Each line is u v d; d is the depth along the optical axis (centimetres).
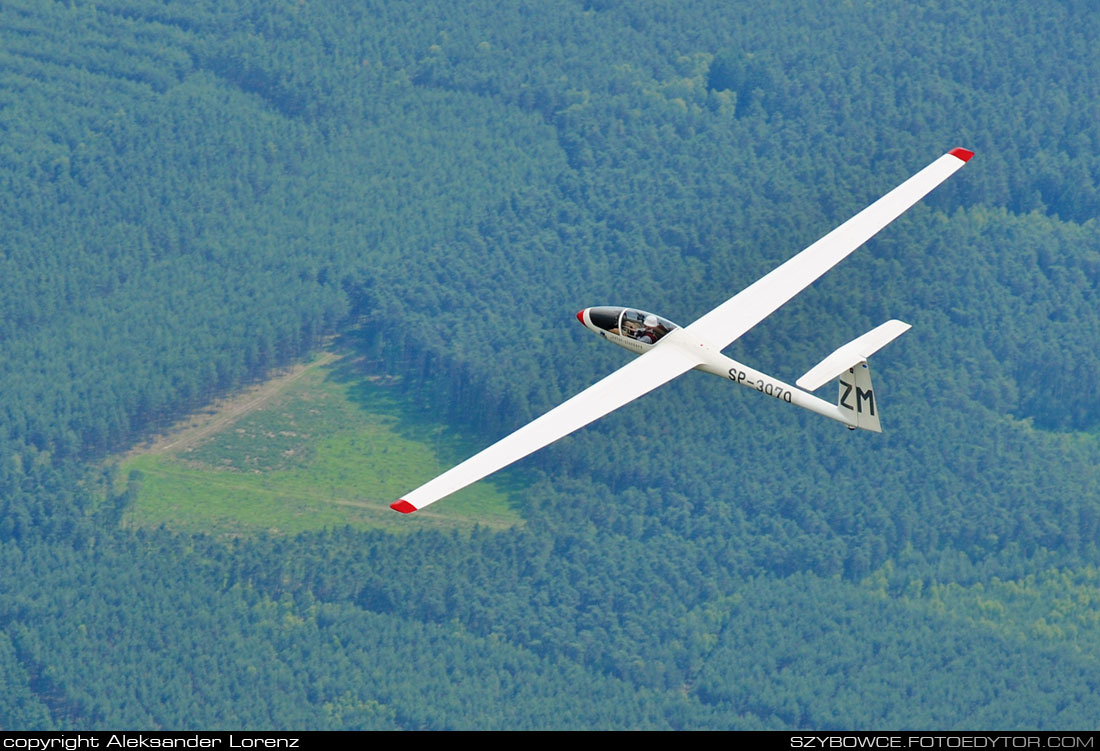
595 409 18288
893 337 17200
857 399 17638
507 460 17488
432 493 16938
